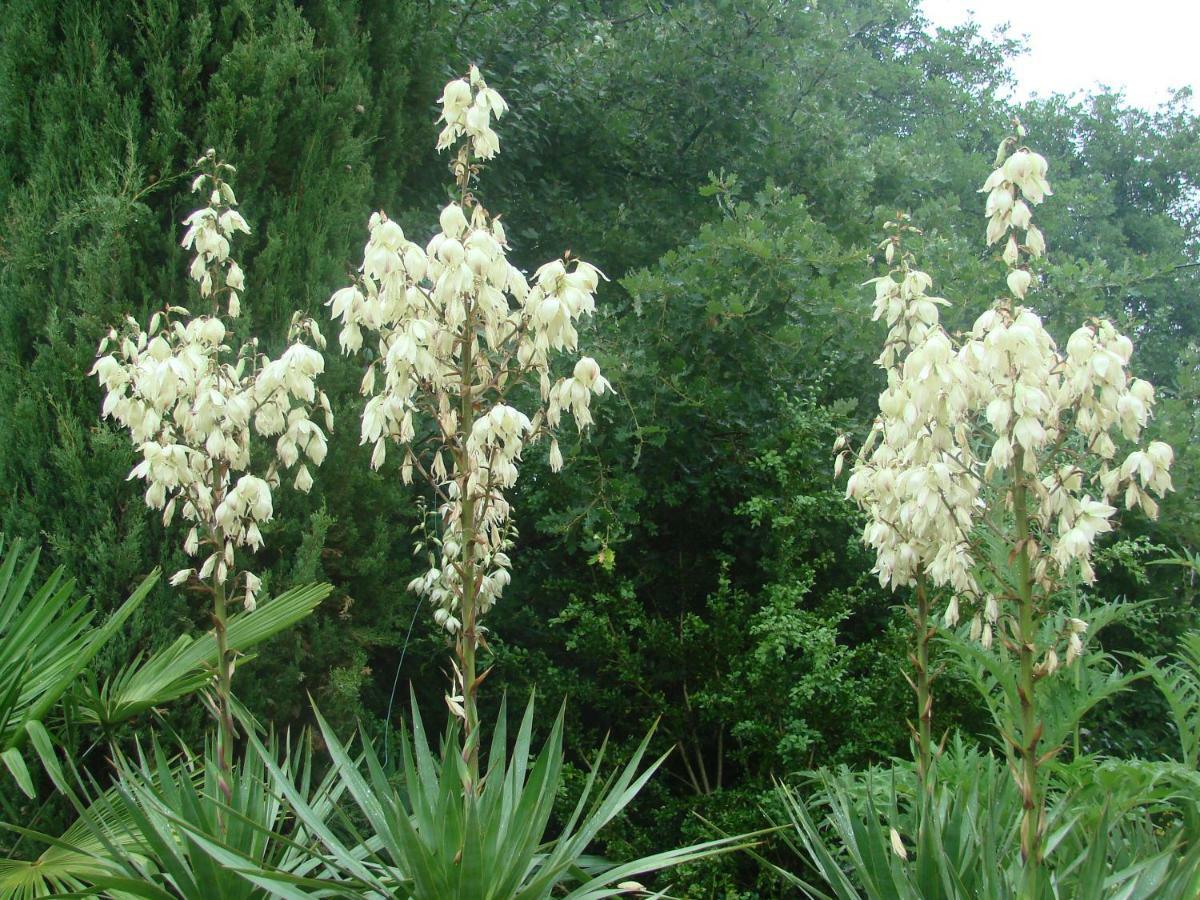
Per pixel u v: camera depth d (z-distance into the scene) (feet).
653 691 17.99
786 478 17.02
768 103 23.84
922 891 8.32
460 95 9.21
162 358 9.78
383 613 15.72
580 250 22.39
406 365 8.68
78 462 12.84
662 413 18.22
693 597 19.74
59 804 12.12
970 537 9.27
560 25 22.34
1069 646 7.85
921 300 9.70
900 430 8.63
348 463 15.15
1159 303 36.01
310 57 15.76
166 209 14.48
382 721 17.15
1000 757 15.39
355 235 16.44
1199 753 11.39
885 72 29.76
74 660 11.32
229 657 10.25
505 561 10.28
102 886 8.24
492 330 8.96
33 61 14.25
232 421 9.75
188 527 13.30
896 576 9.82
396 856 8.43
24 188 13.76
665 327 18.60
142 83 14.60
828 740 16.03
